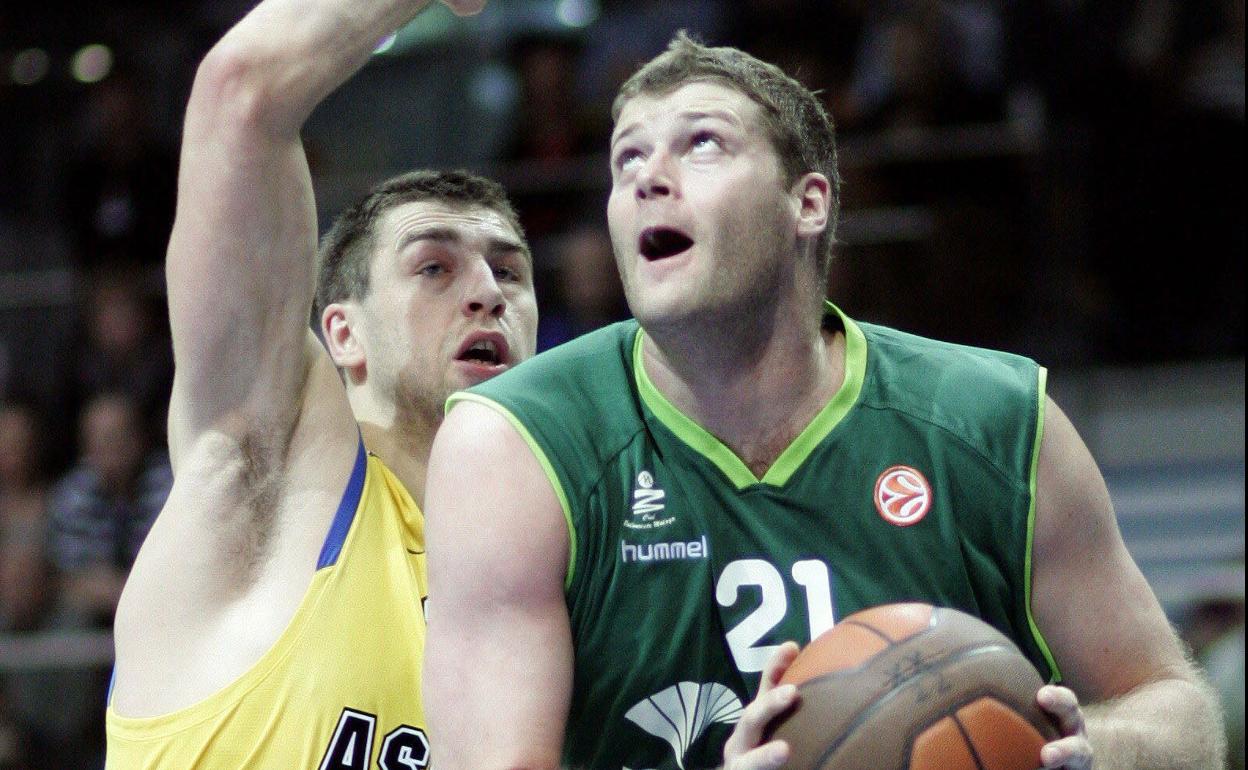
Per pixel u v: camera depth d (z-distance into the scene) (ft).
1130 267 90.12
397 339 40.50
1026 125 90.12
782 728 25.75
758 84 29.94
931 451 29.63
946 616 26.50
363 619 34.19
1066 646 30.32
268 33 32.24
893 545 29.07
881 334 31.73
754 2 97.76
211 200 32.53
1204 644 72.90
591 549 28.66
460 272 40.98
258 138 32.17
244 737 33.45
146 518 86.43
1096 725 28.07
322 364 36.29
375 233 41.52
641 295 28.94
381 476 36.65
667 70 30.09
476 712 27.45
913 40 91.25
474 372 40.63
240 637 33.81
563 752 29.22
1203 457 88.33
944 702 25.29
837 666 25.93
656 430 29.60
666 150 29.17
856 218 89.76
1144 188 89.61
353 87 109.60
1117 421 90.27
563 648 28.09
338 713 33.50
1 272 104.42
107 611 83.41
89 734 77.66
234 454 34.40
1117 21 91.20
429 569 28.96
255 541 34.53
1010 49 92.22
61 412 97.30
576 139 96.94
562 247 93.76
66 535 85.76
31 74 108.99
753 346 29.35
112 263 100.01
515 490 28.37
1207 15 94.07
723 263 28.63
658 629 28.60
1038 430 29.86
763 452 29.94
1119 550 30.55
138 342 97.96
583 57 106.32
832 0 96.02
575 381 30.07
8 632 82.94
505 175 96.32
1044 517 29.63
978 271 88.89
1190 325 90.12
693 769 28.81
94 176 101.14
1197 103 90.58
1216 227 89.40
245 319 33.47
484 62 107.65
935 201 89.61
